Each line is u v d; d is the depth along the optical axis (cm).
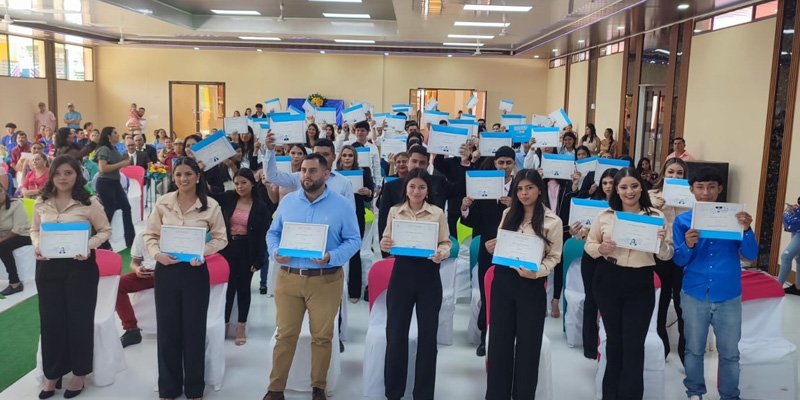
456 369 410
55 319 353
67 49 1656
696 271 346
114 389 373
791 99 680
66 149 666
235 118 798
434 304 343
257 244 450
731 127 809
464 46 1681
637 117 1145
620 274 331
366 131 671
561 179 521
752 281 375
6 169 851
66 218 352
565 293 455
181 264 343
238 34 1495
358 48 1753
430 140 534
